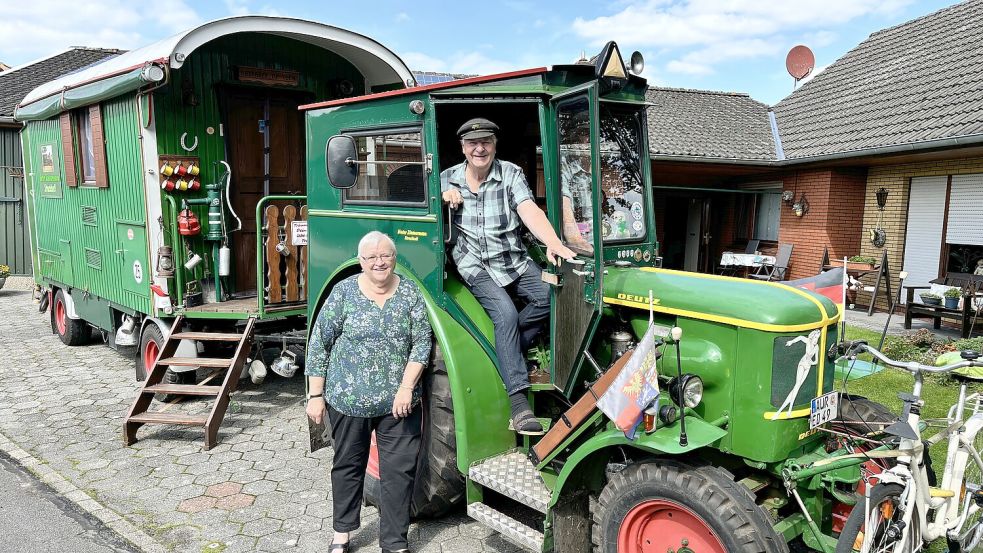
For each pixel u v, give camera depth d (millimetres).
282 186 7473
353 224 4570
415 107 3926
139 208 6688
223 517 4285
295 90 7328
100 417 6219
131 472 4984
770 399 2959
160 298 6566
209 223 6723
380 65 7348
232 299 7059
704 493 2773
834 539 2938
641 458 3264
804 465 2982
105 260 7680
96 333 10016
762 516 2725
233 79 6883
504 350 3699
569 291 3488
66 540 3969
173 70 6527
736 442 3049
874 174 12156
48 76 17578
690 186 15164
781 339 2953
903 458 2963
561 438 3346
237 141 7125
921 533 3043
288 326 6820
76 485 4734
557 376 3615
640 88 3932
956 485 3266
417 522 4234
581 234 3445
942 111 10648
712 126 14797
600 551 3188
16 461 5156
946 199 10945
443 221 3887
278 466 5121
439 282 3904
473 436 3680
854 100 13555
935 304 9586
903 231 11703
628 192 3924
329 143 4234
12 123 15398
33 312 11852
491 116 4520
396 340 3506
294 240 6586
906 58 13664
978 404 3771
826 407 3137
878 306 11844
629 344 3473
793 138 13633
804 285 3691
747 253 14391
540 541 3287
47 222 9398
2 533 4039
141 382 7207
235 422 6117
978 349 7477
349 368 3504
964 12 13609
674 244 16047
